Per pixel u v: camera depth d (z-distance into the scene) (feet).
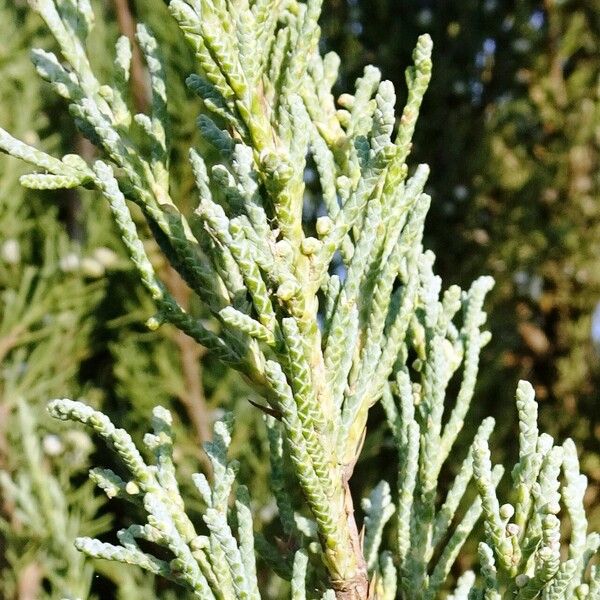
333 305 0.33
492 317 0.96
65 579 0.66
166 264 0.77
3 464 0.73
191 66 0.75
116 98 0.34
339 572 0.32
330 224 0.31
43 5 0.34
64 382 0.81
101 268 0.78
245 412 0.76
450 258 0.97
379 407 0.79
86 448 0.75
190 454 0.76
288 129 0.33
